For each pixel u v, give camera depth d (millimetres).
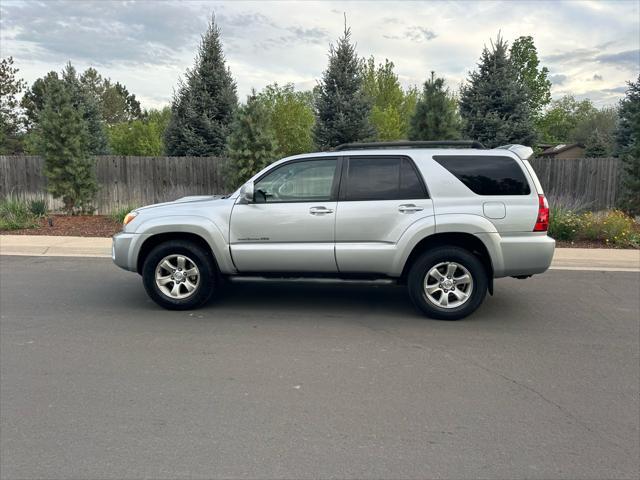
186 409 3674
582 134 67062
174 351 4832
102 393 3928
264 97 34875
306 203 5820
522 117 16469
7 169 15336
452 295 5883
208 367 4449
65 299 6707
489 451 3150
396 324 5715
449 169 5766
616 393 3990
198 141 18141
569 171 14273
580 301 6781
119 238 6145
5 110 37875
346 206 5754
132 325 5625
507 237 5656
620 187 13805
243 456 3084
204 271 6066
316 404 3762
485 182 5723
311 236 5812
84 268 8711
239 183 13945
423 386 4082
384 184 5801
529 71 31578
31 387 4023
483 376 4293
